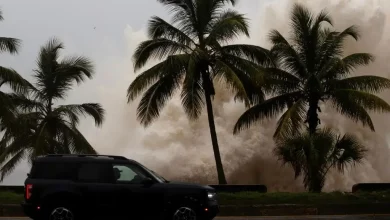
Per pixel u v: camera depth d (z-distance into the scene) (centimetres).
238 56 2859
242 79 2866
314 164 2519
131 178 1527
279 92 2908
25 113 3052
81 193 1485
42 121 3109
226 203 2155
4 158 3067
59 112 3130
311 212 2120
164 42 2819
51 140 3055
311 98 2838
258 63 2873
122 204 1485
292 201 2194
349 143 2616
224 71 2722
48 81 3131
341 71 2853
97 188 1490
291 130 2739
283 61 2880
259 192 2422
